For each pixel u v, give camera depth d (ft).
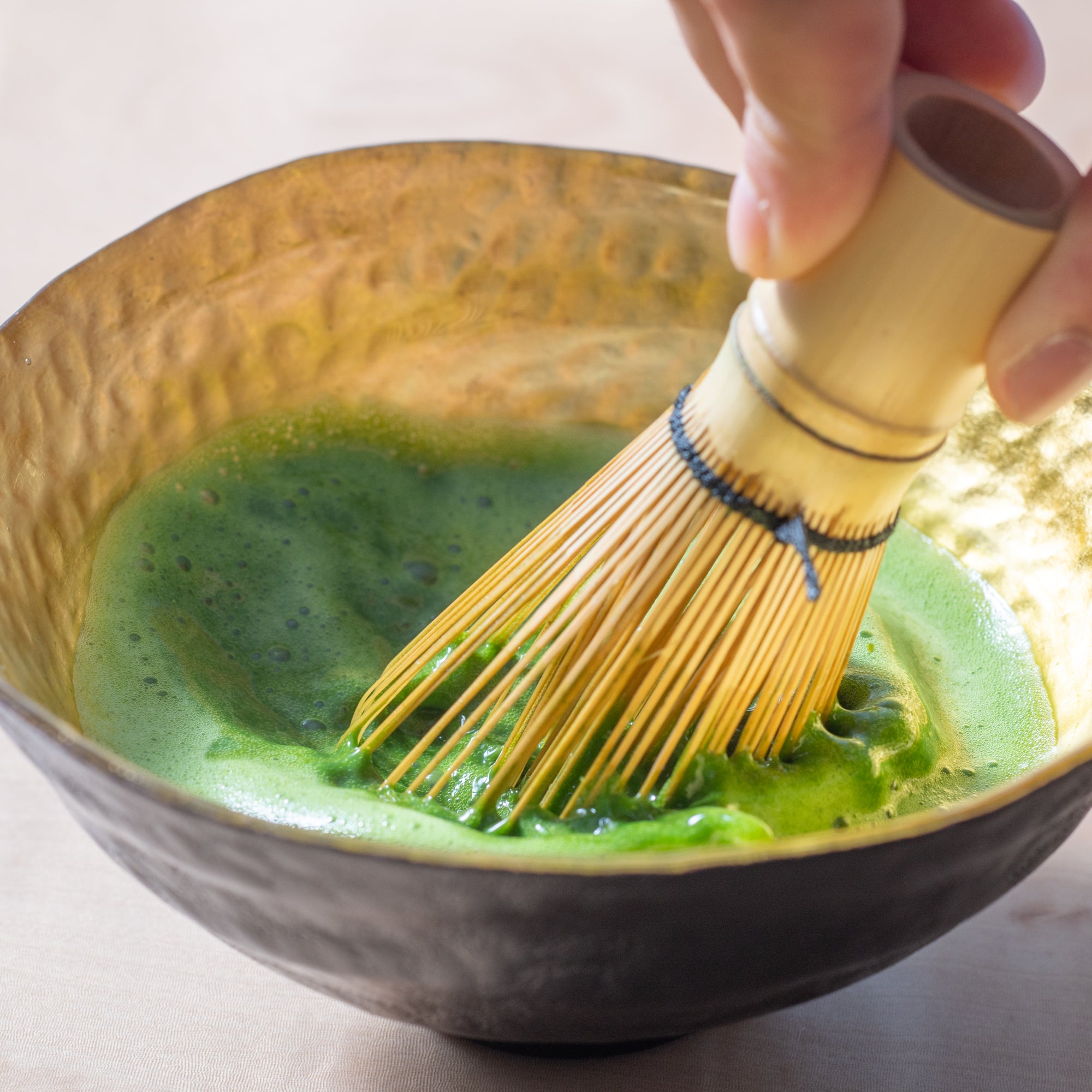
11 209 2.65
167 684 1.66
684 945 1.41
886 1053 1.65
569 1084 1.63
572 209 1.86
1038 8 3.41
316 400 1.87
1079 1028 1.67
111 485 1.74
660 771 1.56
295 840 1.37
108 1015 1.66
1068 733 1.65
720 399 1.52
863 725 1.64
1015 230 1.43
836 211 1.43
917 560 1.81
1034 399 1.45
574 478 1.90
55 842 1.77
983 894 1.47
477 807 1.57
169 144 2.94
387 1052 1.64
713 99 3.15
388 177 1.83
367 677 1.73
